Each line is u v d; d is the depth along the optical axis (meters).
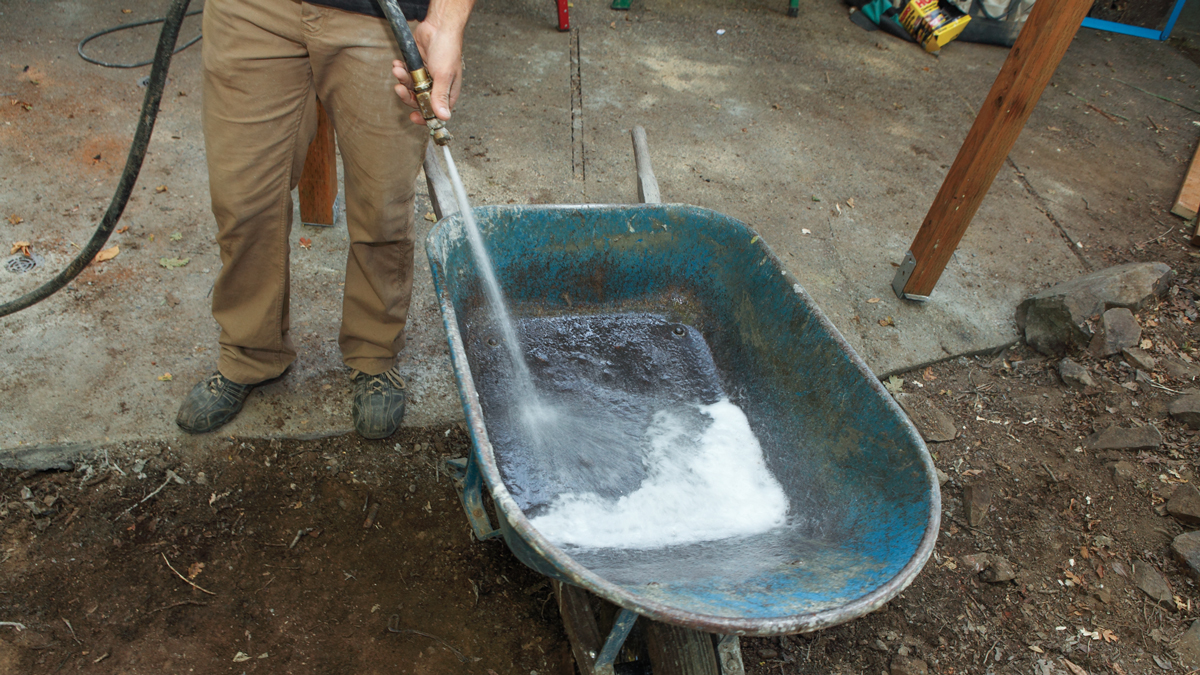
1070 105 4.97
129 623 1.87
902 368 2.87
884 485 1.52
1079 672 2.04
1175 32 6.25
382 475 2.28
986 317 3.15
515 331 2.24
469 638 1.99
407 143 1.83
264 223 1.89
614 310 2.34
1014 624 2.14
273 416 2.30
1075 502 2.45
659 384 2.17
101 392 2.27
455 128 3.81
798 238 3.44
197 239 2.88
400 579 2.07
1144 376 2.85
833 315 3.03
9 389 2.22
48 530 2.01
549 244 2.14
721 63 4.86
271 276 2.00
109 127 3.37
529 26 4.88
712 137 4.10
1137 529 2.37
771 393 1.97
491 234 2.04
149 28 4.11
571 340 2.26
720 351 2.23
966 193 2.77
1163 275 3.16
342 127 1.82
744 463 1.94
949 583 2.22
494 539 2.20
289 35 1.64
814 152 4.11
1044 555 2.31
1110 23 6.19
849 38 5.44
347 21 1.63
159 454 2.18
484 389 2.05
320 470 2.26
